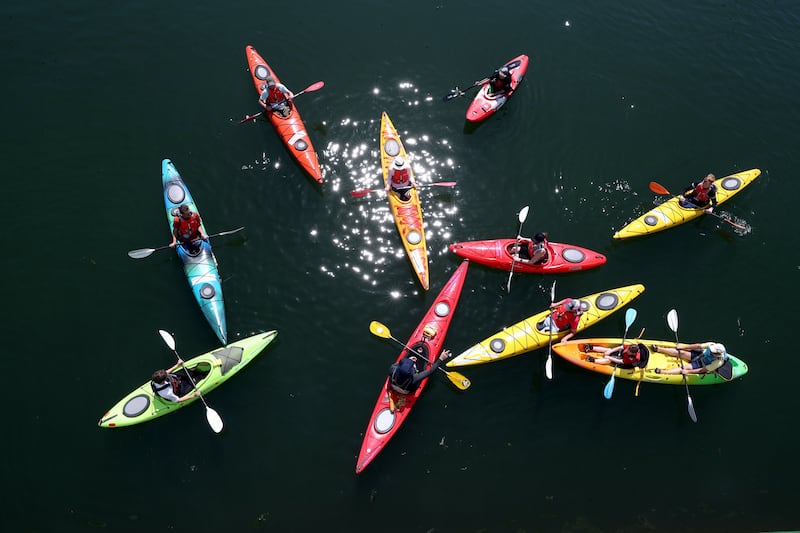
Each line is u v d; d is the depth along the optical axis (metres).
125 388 12.41
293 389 12.59
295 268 14.05
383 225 14.71
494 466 12.02
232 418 12.16
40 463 11.54
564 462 12.16
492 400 12.68
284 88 15.54
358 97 16.77
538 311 13.87
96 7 17.92
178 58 17.16
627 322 13.11
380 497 11.57
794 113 17.69
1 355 12.59
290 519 11.29
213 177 15.17
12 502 11.16
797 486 12.24
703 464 12.35
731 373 12.75
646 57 18.41
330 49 17.62
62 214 14.44
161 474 11.56
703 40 18.98
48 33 17.30
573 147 16.41
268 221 14.66
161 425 11.96
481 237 14.84
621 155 16.38
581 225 15.23
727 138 16.98
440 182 15.59
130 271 13.73
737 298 14.38
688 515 11.83
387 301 13.74
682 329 13.88
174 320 13.19
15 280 13.52
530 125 16.75
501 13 18.83
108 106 16.16
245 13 18.17
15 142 15.38
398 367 11.81
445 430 12.30
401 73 17.27
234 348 12.62
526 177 15.87
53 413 12.04
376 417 12.08
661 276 14.57
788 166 16.62
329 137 16.03
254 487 11.54
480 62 17.70
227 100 16.41
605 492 11.94
